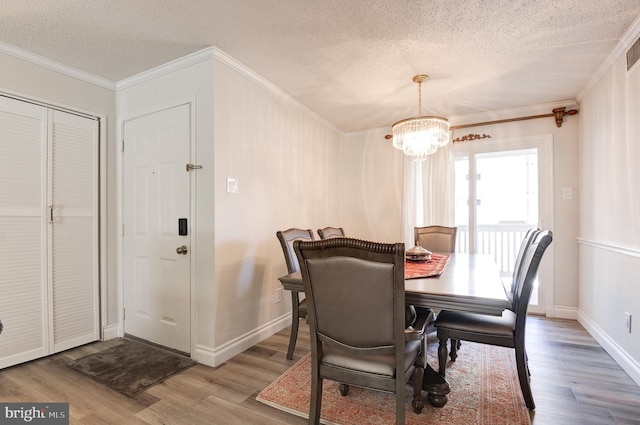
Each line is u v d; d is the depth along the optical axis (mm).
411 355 1433
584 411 1686
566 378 2041
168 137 2510
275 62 2480
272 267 2926
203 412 1689
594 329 2732
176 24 1981
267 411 1698
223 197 2357
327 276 1346
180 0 1751
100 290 2705
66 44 2191
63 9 1811
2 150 2160
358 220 4402
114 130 2824
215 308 2270
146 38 2135
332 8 1831
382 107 3477
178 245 2441
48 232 2389
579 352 2441
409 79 2768
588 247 2918
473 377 2059
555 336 2775
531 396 1702
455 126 3750
